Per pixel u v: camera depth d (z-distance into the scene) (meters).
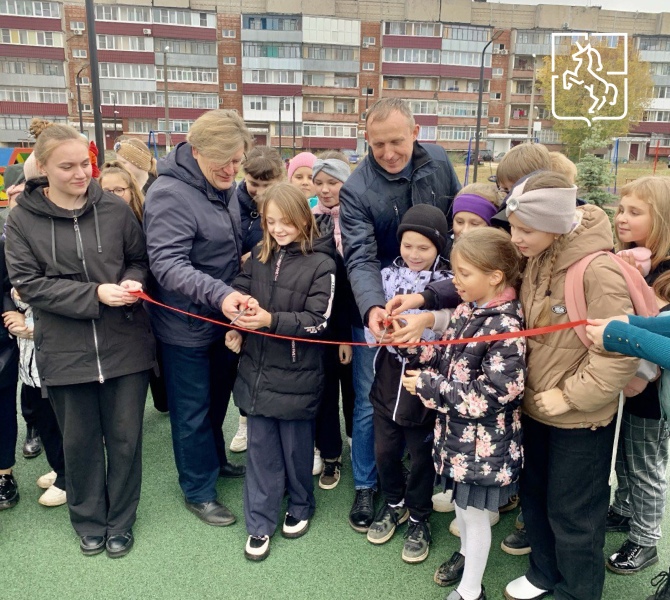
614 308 1.75
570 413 1.88
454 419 2.05
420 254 2.37
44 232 2.25
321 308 2.38
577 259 1.83
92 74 7.56
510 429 2.01
